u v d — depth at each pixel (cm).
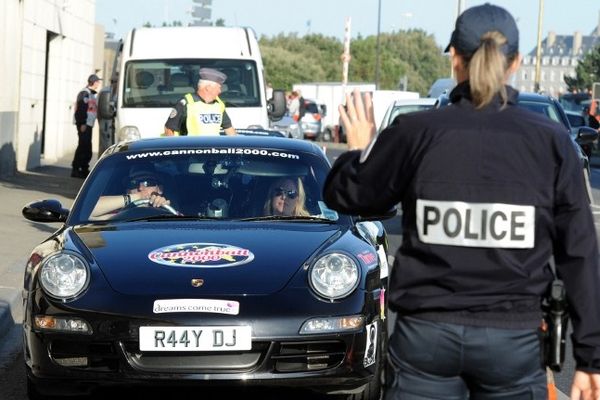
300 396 834
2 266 1357
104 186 913
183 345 734
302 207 895
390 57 13162
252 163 929
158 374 736
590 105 5441
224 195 902
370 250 821
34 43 3009
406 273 447
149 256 793
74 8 3678
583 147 2042
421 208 443
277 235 831
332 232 845
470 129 441
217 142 958
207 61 2016
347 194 462
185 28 2062
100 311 744
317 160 941
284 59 11431
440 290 442
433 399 445
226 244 811
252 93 1997
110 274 770
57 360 757
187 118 1494
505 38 448
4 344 1031
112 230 850
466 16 454
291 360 746
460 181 439
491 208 437
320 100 7025
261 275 766
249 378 736
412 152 445
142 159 932
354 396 804
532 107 1872
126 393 844
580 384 450
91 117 2802
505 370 439
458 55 456
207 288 752
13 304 1149
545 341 446
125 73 2008
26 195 2281
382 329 808
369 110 472
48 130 3469
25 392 859
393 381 450
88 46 4031
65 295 758
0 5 2594
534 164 441
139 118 1975
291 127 4309
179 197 901
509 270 437
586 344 441
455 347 439
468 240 438
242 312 736
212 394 841
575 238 442
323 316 744
